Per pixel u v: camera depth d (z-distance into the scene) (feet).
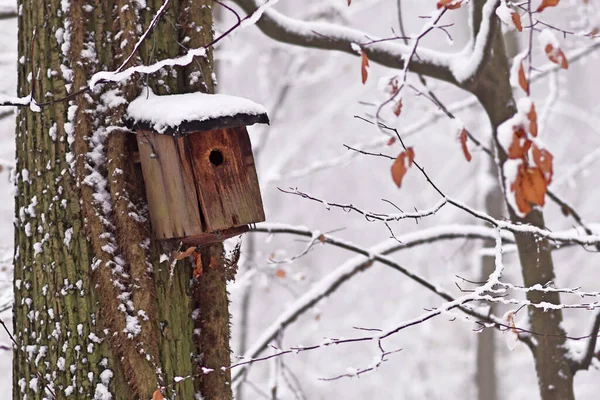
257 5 29.84
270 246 117.19
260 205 22.31
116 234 21.26
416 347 107.14
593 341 29.48
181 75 22.54
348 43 30.25
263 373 105.91
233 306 87.45
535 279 30.83
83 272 21.18
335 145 106.32
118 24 21.89
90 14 21.94
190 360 21.76
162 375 21.09
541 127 42.24
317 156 108.37
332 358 107.55
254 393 105.09
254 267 45.27
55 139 21.71
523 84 16.99
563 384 30.63
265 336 33.83
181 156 21.18
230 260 23.09
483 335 73.61
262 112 21.49
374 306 113.39
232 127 21.79
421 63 30.25
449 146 105.09
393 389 108.47
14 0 32.45
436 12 21.88
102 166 21.50
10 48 55.16
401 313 106.73
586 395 114.42
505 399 112.37
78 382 20.92
